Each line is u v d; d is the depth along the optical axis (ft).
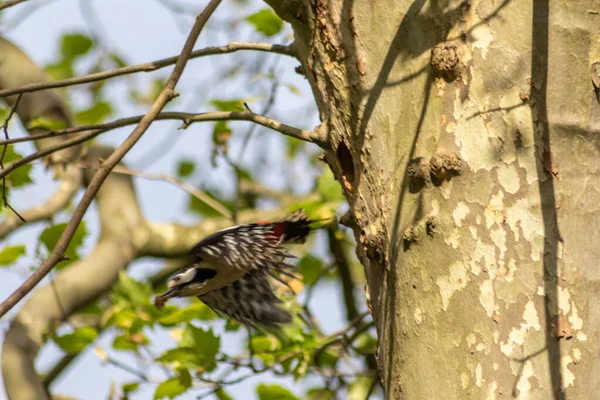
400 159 21.15
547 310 18.79
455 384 18.89
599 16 20.68
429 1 21.47
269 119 23.94
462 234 19.65
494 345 18.72
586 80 20.36
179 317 34.32
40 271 19.92
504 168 19.79
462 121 20.27
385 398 20.75
